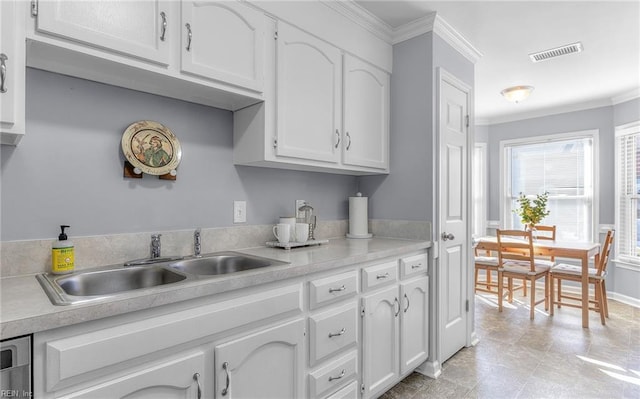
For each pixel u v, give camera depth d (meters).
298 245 1.96
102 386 0.91
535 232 4.20
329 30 2.00
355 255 1.70
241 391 1.21
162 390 1.03
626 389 2.07
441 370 2.31
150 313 1.01
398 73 2.47
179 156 1.66
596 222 4.24
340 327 1.60
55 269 1.24
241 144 1.83
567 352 2.59
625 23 2.39
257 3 1.63
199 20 1.43
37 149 1.30
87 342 0.89
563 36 2.59
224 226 1.86
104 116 1.46
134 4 1.25
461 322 2.60
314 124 1.92
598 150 4.24
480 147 5.14
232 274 1.24
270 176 2.10
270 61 1.71
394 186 2.47
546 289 3.62
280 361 1.36
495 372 2.29
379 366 1.85
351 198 2.50
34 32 1.05
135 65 1.26
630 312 3.58
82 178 1.40
